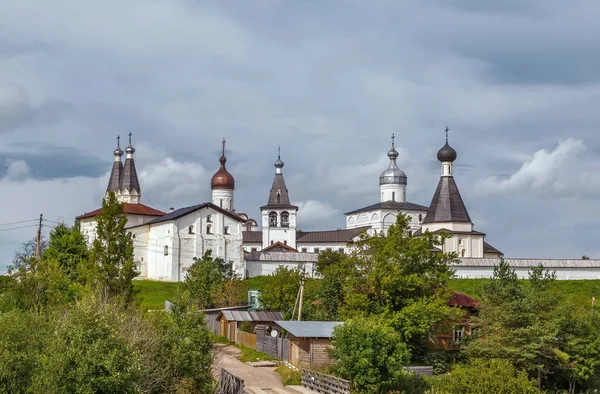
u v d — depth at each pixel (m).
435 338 55.53
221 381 42.44
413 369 49.56
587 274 103.75
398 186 160.62
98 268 51.22
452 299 60.53
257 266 121.50
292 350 50.53
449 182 121.44
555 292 59.78
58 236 78.88
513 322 52.22
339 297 64.81
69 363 27.44
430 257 56.84
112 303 42.19
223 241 120.38
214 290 79.19
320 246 155.00
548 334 50.84
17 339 28.42
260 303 74.06
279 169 169.38
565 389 52.78
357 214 161.62
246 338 59.59
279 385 45.38
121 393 27.77
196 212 119.44
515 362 50.06
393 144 163.25
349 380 43.62
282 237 159.62
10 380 26.41
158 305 86.50
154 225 123.44
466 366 49.31
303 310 64.75
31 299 43.19
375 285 54.19
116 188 155.00
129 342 32.75
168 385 34.75
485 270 103.12
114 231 52.94
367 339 44.09
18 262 55.16
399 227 58.22
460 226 119.12
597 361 52.12
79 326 28.30
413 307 52.28
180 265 117.50
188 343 35.69
